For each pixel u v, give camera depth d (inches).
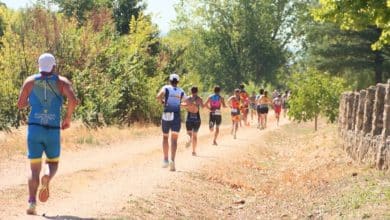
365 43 2901.1
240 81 5280.5
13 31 1689.2
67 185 707.4
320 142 1355.8
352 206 674.8
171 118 892.6
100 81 1702.8
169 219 614.2
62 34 1675.7
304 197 810.8
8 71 1534.2
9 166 865.5
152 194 695.7
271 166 1143.6
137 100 1806.1
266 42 5162.4
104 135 1328.7
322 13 1069.8
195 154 1123.9
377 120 923.4
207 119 2299.5
